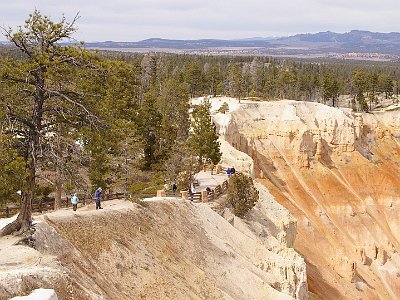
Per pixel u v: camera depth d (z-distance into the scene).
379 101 174.88
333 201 93.00
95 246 27.88
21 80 22.19
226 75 183.25
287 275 43.12
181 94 98.88
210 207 46.31
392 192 98.25
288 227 55.44
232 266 38.03
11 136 22.02
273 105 104.94
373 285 76.44
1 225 27.97
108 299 23.89
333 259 75.12
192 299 30.08
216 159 65.88
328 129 102.69
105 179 39.59
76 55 22.56
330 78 148.25
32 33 22.16
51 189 39.53
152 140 69.31
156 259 31.31
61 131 24.05
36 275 18.92
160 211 37.44
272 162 96.81
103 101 24.39
